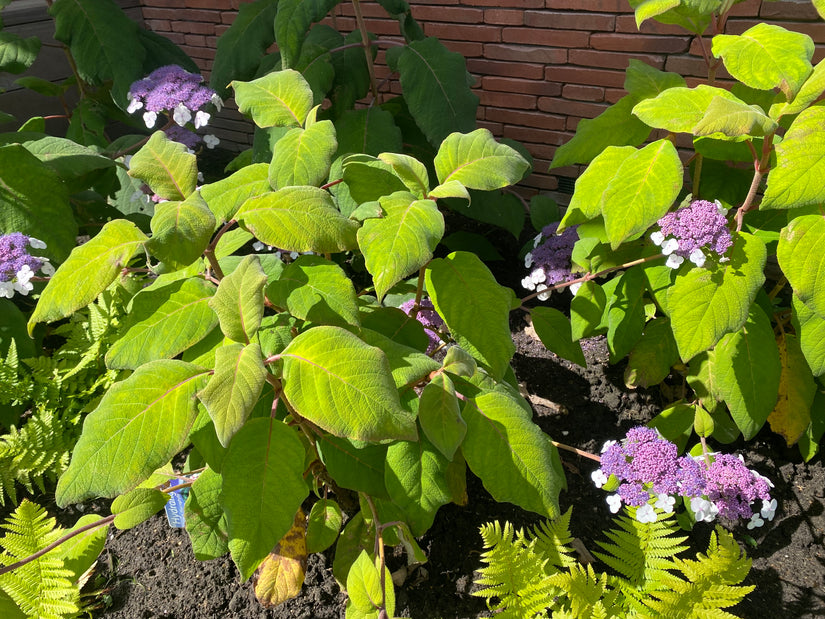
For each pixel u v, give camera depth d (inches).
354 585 26.9
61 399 43.0
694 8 32.9
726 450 43.1
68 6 58.2
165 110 53.2
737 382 35.2
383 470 32.3
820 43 48.7
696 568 30.0
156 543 39.2
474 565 36.9
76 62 59.6
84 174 51.2
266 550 25.7
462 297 31.8
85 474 23.5
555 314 43.2
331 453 32.0
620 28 57.0
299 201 28.2
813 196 28.7
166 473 34.3
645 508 30.8
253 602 35.6
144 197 59.6
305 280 29.0
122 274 34.3
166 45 66.6
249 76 60.4
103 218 57.5
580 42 59.8
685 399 42.8
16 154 44.1
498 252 63.1
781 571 36.1
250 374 24.4
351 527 34.2
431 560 37.3
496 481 29.9
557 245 45.4
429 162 60.6
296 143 31.7
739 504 30.1
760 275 31.0
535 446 30.4
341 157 50.0
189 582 36.8
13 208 43.8
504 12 62.6
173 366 26.1
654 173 31.9
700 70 54.8
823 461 42.1
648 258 37.6
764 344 35.4
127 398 24.8
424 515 29.7
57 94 64.9
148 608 35.7
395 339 34.5
